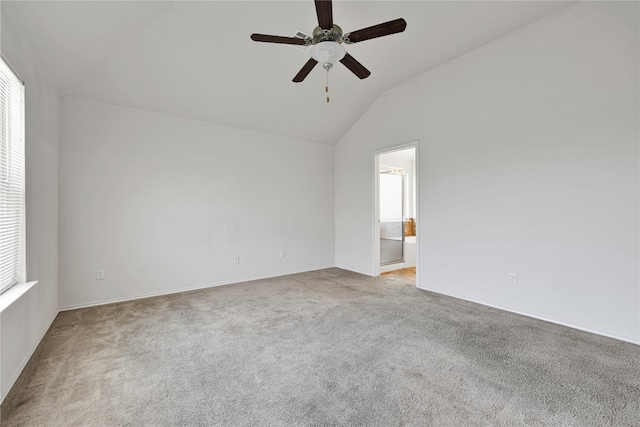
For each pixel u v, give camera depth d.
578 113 2.57
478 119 3.27
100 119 3.32
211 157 4.11
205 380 1.84
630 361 2.04
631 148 2.32
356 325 2.71
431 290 3.82
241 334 2.52
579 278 2.59
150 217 3.63
